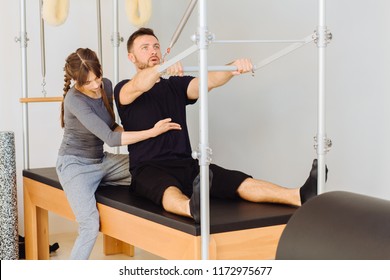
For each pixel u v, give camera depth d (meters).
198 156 2.22
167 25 4.40
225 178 2.78
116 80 4.01
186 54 2.28
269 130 3.79
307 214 1.59
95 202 2.93
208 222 2.25
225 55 4.05
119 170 3.13
